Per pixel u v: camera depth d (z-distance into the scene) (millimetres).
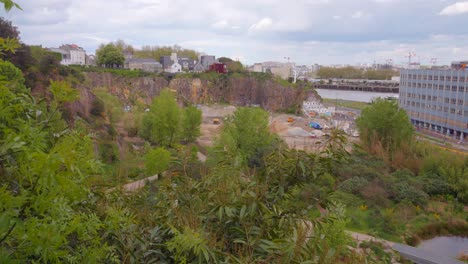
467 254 17891
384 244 16609
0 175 2447
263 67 137125
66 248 2969
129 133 43000
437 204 24203
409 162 30094
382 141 32375
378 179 24719
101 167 3600
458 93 54469
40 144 2521
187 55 118188
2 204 2176
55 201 2404
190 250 3506
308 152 4352
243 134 27906
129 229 3992
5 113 2629
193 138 41500
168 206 4484
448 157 29500
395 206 22641
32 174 2279
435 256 16547
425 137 55406
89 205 3855
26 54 31641
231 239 3902
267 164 4352
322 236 4297
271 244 3572
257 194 4008
